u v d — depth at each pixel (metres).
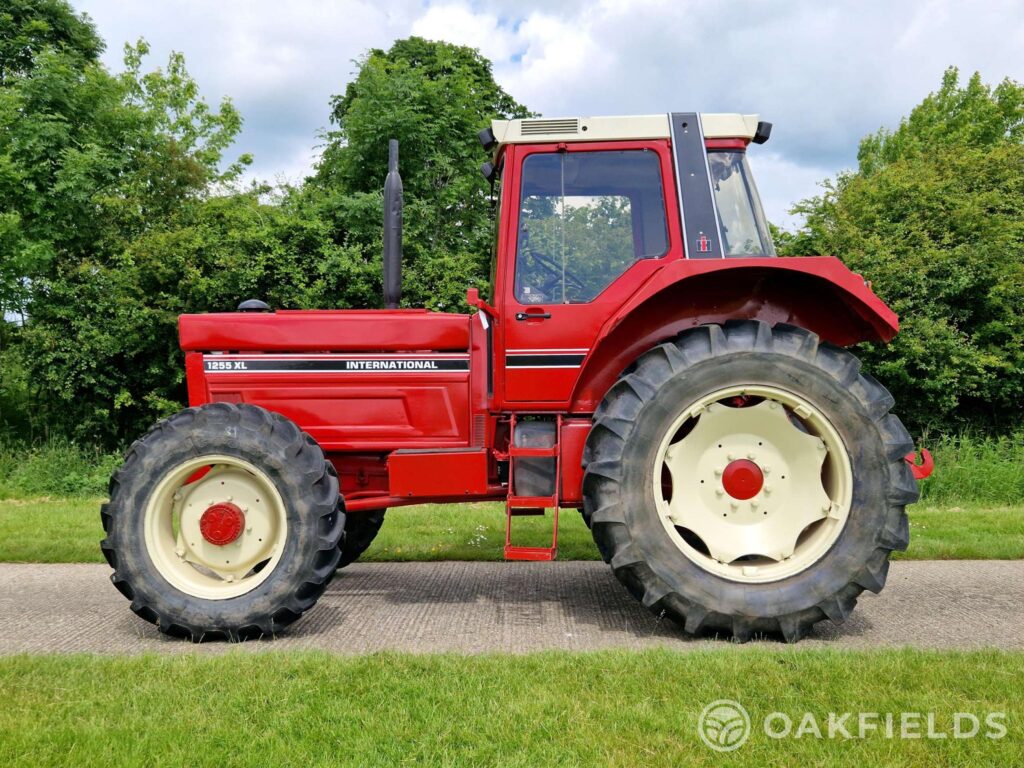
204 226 10.70
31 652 3.44
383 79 10.88
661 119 3.95
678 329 3.87
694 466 3.68
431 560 5.40
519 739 2.38
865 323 3.83
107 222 11.40
